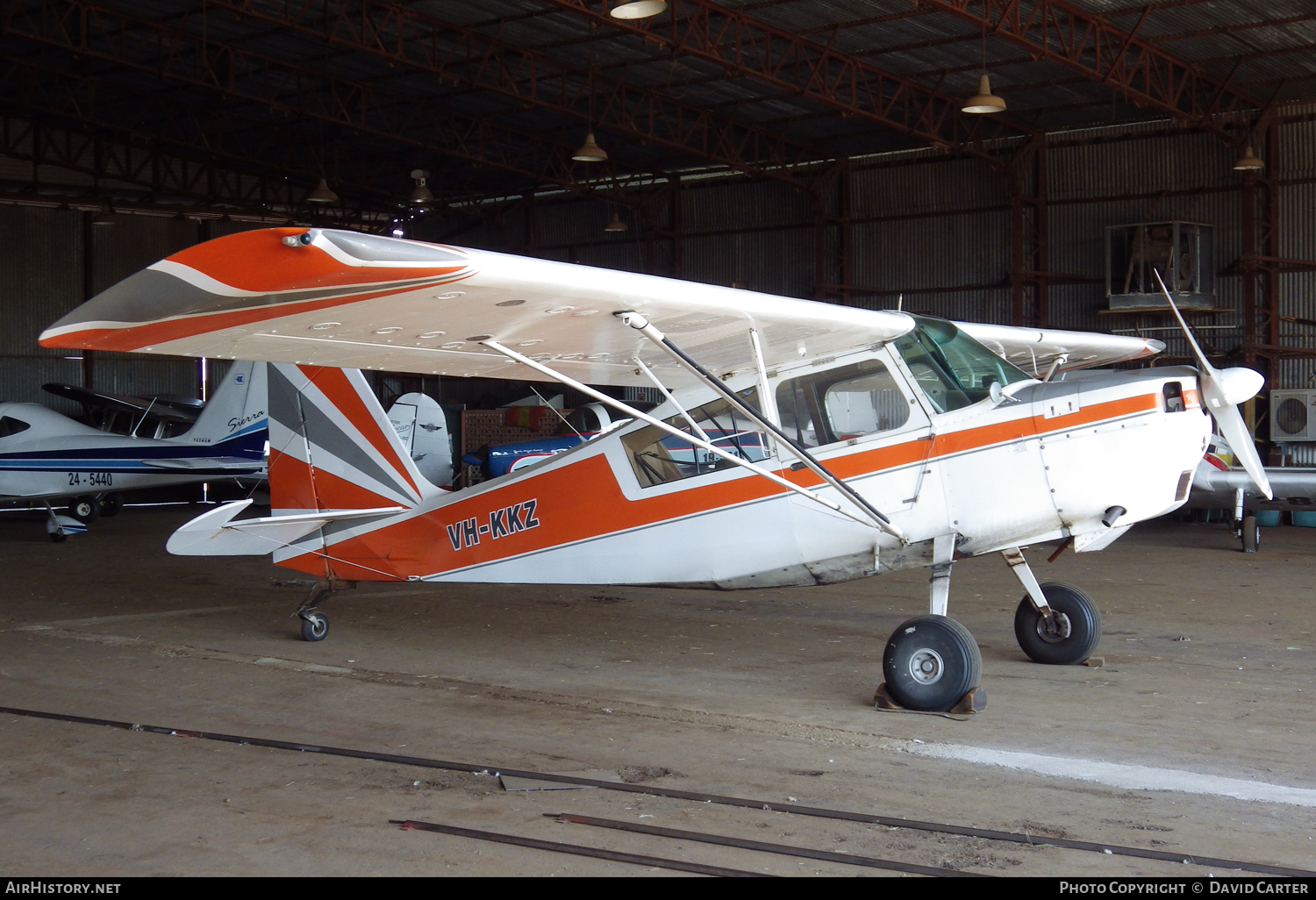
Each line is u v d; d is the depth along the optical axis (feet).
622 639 24.17
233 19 52.85
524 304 14.14
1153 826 12.10
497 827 12.12
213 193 77.51
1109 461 17.37
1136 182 59.62
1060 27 46.39
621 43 52.95
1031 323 62.95
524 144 72.49
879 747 15.38
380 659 22.09
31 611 28.68
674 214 75.31
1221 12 44.96
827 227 69.36
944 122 61.57
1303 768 14.33
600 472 21.33
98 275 73.97
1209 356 57.47
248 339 14.17
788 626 25.82
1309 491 39.40
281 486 24.36
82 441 51.37
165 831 12.06
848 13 47.14
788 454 19.51
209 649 23.18
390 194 81.20
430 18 50.60
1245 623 25.73
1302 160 55.52
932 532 18.58
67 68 62.54
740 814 12.53
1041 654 20.98
